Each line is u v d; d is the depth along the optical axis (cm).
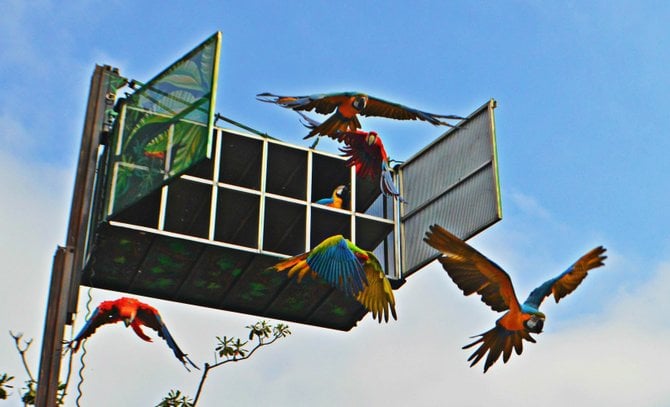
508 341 922
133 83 1473
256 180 1747
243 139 1675
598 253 916
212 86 1316
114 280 1623
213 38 1341
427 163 1733
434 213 1673
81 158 1405
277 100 1331
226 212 1661
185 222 1681
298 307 1698
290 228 1702
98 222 1465
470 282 920
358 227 1730
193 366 1227
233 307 1708
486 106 1634
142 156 1398
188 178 1581
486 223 1560
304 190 1744
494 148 1590
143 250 1538
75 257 1328
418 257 1677
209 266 1590
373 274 886
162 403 1380
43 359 1223
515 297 908
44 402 1192
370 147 1406
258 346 1447
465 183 1633
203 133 1298
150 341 1226
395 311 877
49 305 1268
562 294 930
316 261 884
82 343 1288
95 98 1445
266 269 1598
